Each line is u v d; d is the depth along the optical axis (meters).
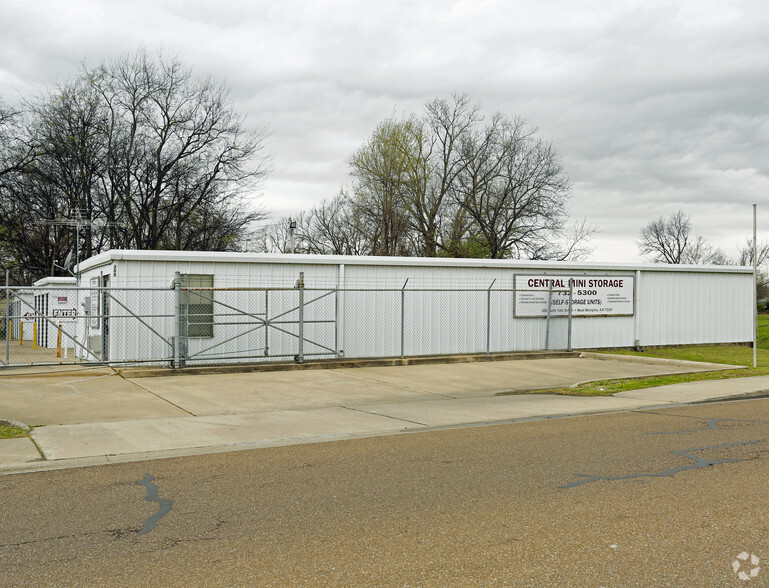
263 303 19.95
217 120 41.34
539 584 4.61
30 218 40.47
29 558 5.14
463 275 22.92
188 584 4.64
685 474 7.70
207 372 17.66
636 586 4.58
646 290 26.62
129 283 18.52
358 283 21.28
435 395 14.80
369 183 48.09
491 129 48.06
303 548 5.32
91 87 39.56
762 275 81.44
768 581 4.66
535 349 24.16
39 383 15.32
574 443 9.56
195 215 41.88
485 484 7.26
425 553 5.20
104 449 9.08
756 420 11.67
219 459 8.59
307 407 12.98
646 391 15.52
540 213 46.66
